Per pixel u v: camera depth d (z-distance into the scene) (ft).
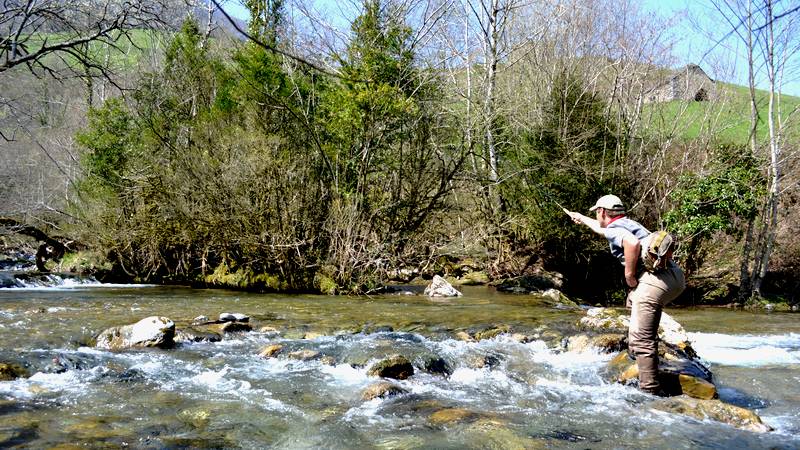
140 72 63.93
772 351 28.63
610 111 68.74
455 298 47.09
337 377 21.16
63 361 21.47
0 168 73.61
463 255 63.16
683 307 56.75
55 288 51.03
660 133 72.95
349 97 51.34
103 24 36.68
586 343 25.04
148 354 23.57
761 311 53.93
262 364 22.72
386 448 14.49
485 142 62.49
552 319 31.50
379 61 53.67
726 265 63.98
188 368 21.80
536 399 18.89
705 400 17.90
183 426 15.74
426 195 55.21
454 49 66.54
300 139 53.52
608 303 61.36
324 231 49.93
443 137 57.41
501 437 15.26
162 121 60.34
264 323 30.37
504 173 62.95
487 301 44.19
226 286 51.78
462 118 58.80
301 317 32.63
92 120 60.75
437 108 57.36
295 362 22.99
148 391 18.93
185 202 50.70
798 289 60.08
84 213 60.29
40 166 76.38
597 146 64.69
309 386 19.93
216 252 52.90
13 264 68.85
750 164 59.11
